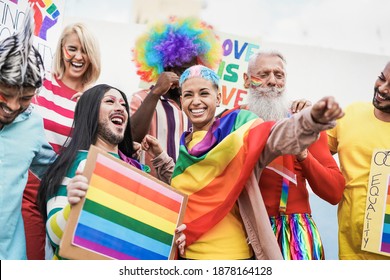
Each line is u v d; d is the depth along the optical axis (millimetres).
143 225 2133
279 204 2416
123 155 2500
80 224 1975
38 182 2555
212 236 2223
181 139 2395
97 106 2416
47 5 2855
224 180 2219
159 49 3031
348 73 3381
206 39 3059
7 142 2395
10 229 2381
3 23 2631
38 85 2467
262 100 2643
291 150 2049
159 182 2193
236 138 2189
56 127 2750
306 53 3365
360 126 2715
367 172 2621
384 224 2512
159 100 2971
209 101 2357
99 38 3150
